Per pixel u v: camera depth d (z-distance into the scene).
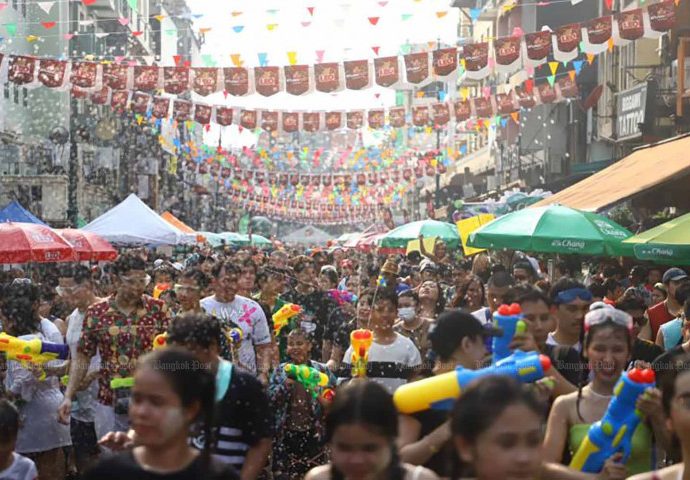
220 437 5.65
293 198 58.97
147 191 49.75
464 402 3.56
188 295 9.10
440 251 18.27
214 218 73.94
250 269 11.26
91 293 9.24
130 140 49.41
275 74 18.47
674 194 17.41
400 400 4.65
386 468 3.89
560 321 7.23
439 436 4.75
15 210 21.20
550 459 5.40
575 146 34.94
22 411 9.05
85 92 23.20
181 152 42.25
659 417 4.73
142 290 8.27
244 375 5.75
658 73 26.89
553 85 22.17
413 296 9.77
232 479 4.18
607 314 5.44
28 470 5.54
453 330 5.62
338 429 3.84
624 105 27.52
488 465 3.50
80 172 41.41
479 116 22.75
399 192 52.84
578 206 16.84
